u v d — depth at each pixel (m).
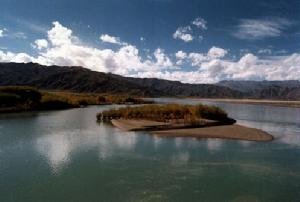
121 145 26.06
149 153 23.14
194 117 41.50
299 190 15.66
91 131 34.06
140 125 37.41
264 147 26.06
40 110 66.38
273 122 48.66
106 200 14.23
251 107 105.56
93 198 14.43
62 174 17.83
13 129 35.22
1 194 14.82
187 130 34.62
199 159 21.56
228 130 34.69
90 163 20.17
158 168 19.20
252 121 50.09
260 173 18.42
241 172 18.55
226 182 16.70
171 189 15.60
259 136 31.23
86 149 24.31
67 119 47.19
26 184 16.17
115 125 38.75
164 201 14.15
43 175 17.61
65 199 14.30
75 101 84.56
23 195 14.73
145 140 28.53
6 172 18.14
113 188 15.70
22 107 62.62
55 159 21.14
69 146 25.47
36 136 30.31
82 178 17.16
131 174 17.97
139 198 14.48
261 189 15.76
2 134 31.39
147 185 16.16
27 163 20.05
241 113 70.19
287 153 23.78
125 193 15.05
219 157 22.16
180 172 18.44
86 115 54.66
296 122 48.81
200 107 46.09
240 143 27.66
